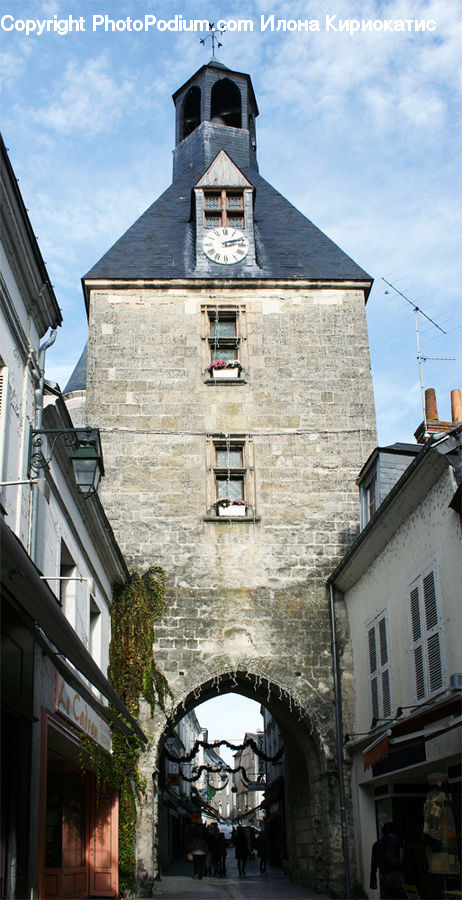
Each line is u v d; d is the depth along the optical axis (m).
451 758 11.84
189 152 29.00
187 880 24.58
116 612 19.55
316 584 20.42
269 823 33.50
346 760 18.58
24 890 9.42
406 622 14.85
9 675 9.02
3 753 9.06
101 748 14.85
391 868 12.64
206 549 20.56
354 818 18.11
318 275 23.55
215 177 24.98
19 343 10.60
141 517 20.81
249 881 24.00
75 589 14.31
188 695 19.56
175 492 21.09
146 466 21.31
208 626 19.91
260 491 21.23
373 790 17.22
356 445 21.83
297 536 20.84
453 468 12.54
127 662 19.06
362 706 18.25
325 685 19.55
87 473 11.83
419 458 13.09
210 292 23.20
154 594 20.00
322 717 19.28
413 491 14.13
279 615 20.11
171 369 22.28
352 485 21.42
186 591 20.17
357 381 22.48
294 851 23.06
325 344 22.81
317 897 17.80
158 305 22.97
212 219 24.81
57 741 12.28
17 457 10.38
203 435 21.67
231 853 50.38
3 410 9.73
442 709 11.76
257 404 22.08
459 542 12.18
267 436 21.78
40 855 10.09
